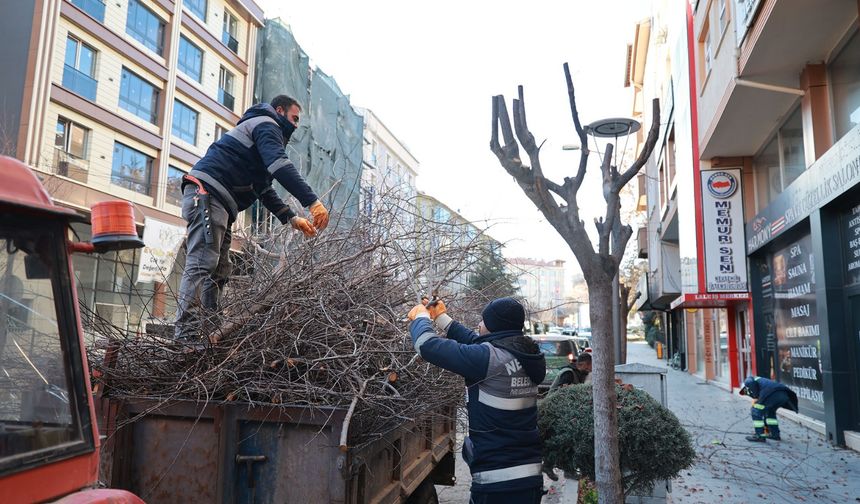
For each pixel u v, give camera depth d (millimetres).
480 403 3385
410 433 4074
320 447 3012
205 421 3160
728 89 12281
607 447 4105
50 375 1935
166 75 24297
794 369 12727
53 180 18094
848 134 8867
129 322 3910
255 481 3070
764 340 15125
